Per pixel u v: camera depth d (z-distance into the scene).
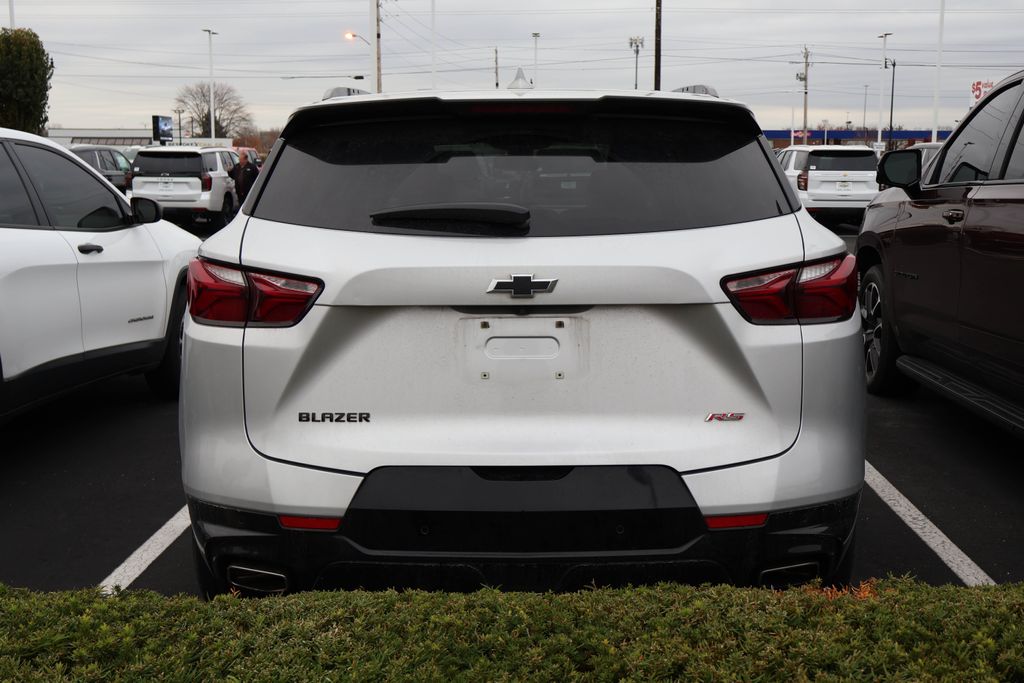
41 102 24.97
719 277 2.57
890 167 5.40
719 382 2.59
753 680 2.15
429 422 2.58
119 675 2.24
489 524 2.53
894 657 2.21
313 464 2.57
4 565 3.92
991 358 4.54
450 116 2.83
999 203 4.39
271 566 2.63
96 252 5.38
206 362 2.65
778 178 2.82
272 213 2.74
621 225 2.62
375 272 2.55
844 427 2.67
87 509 4.56
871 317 6.51
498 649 2.29
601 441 2.56
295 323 2.59
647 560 2.55
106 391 6.91
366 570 2.58
